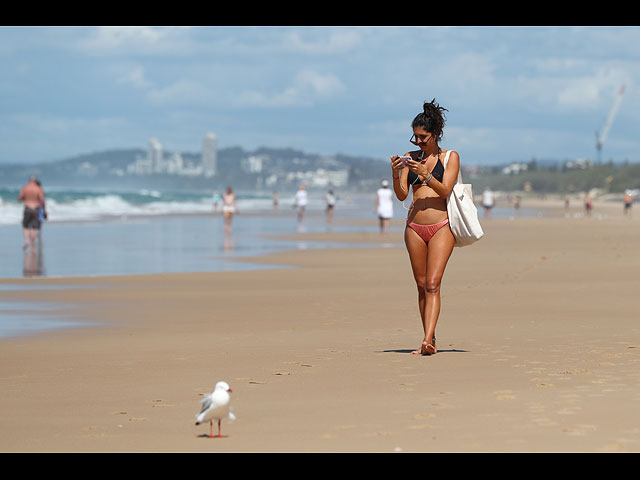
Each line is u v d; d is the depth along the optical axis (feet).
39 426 36.83
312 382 45.44
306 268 130.41
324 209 541.34
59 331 69.15
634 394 40.52
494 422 35.53
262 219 348.38
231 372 49.16
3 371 50.83
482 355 53.47
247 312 80.38
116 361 54.13
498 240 202.18
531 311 78.02
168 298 92.63
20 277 117.39
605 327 66.90
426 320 54.80
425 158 55.93
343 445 32.76
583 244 186.39
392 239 208.54
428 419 36.37
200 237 215.51
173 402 41.50
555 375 45.98
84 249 172.55
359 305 85.30
